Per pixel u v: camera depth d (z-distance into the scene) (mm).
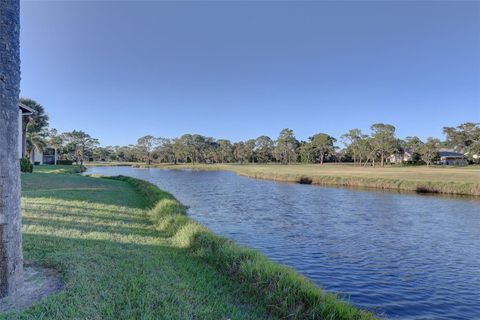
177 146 113500
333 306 4832
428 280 8695
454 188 27969
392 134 79188
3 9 4309
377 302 7340
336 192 29953
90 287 4633
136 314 3988
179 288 5082
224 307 4691
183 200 23531
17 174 4504
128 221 10711
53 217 9930
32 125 51062
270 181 43125
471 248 11758
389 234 13773
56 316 3775
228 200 24000
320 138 97438
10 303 4094
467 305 7262
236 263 6363
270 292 5227
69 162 78625
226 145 114062
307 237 12992
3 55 4293
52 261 5641
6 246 4309
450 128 80438
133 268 5711
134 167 93750
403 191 30438
